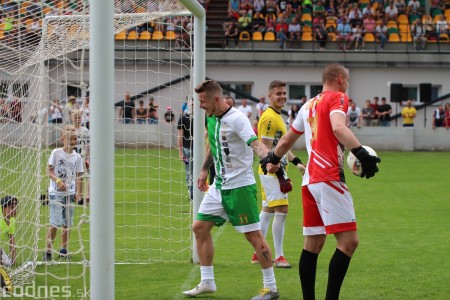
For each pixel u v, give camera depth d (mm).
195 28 10688
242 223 8453
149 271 10219
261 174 10422
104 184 6070
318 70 38969
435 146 35469
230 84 39250
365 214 16328
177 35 33625
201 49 10688
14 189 10188
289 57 38750
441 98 38625
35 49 9266
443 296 8656
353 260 10906
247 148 8453
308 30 41031
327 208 7352
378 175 24672
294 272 10055
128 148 30578
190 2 9719
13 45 9039
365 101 39219
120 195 18906
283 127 10430
